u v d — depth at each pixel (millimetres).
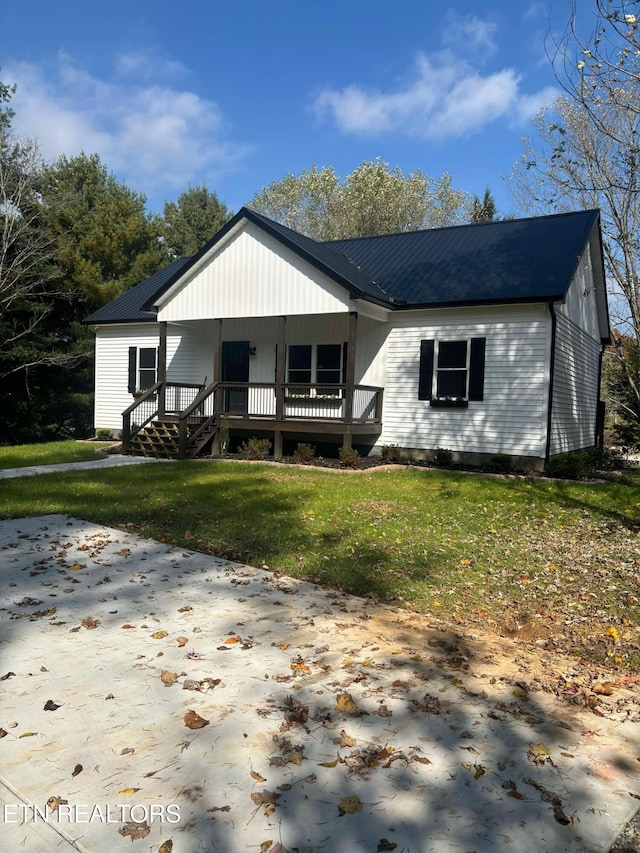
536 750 2934
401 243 16781
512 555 6480
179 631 4301
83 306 25562
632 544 6961
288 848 2246
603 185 10234
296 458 13750
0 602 4781
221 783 2617
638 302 11469
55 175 27219
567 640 4430
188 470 12117
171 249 39531
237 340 16922
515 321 12695
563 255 13281
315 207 42156
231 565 5941
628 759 2906
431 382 13695
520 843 2311
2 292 20516
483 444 13133
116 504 8578
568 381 14172
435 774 2729
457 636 4418
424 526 7602
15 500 8703
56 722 3068
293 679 3613
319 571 5781
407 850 2254
